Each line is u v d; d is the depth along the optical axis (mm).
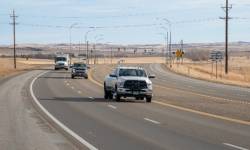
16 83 67812
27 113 31250
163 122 27375
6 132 22641
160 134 22500
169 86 69625
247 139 21047
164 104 39688
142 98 42219
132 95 41188
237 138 21328
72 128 24375
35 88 58438
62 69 123812
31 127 24484
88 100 42875
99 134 22328
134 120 28281
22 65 154125
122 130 23844
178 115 31188
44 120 27656
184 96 49906
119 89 41312
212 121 27969
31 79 79312
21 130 23359
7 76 88500
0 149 18141
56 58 123125
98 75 97812
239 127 25266
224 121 28000
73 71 84562
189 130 23984
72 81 75625
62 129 23922
